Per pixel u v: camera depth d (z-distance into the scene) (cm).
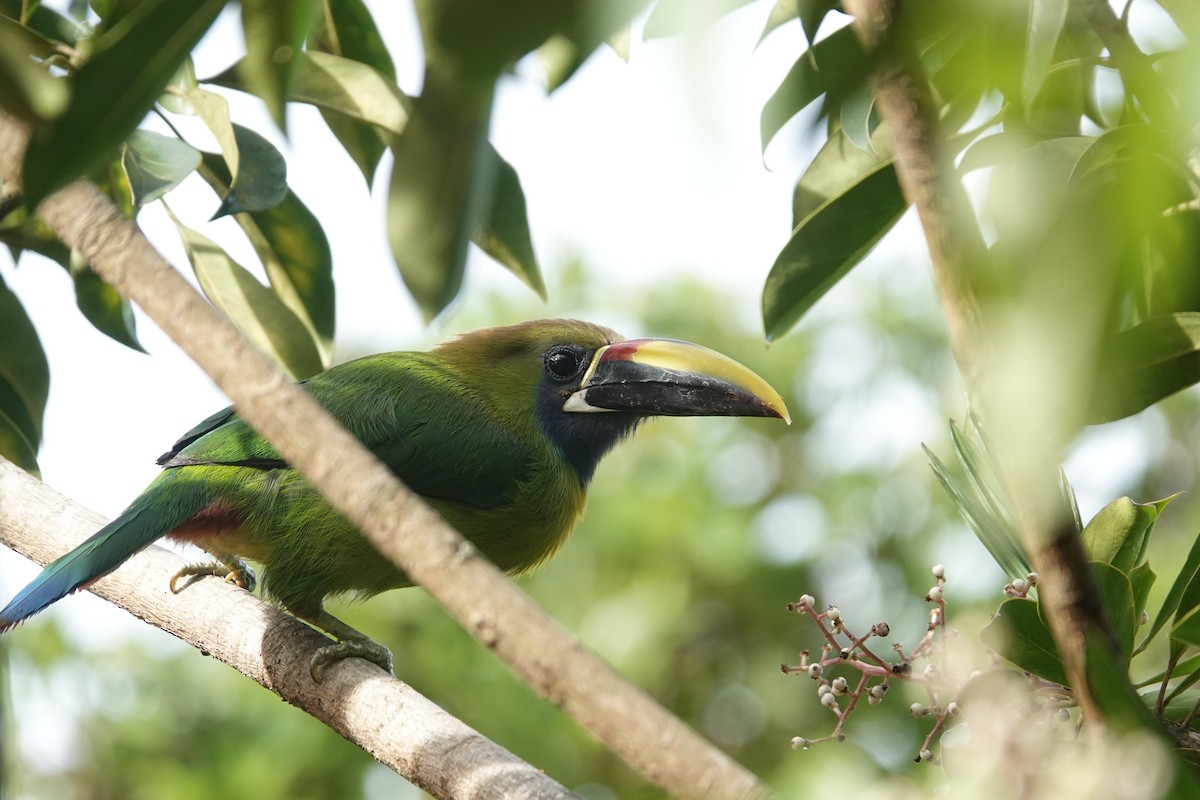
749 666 1394
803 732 1355
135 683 1436
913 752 1072
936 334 1451
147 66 337
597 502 1426
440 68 239
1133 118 495
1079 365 247
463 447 918
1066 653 327
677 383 961
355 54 765
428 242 291
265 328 902
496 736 1320
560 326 1001
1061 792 303
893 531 1394
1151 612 1252
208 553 875
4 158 367
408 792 1371
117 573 791
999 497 507
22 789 1390
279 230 853
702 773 310
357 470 352
